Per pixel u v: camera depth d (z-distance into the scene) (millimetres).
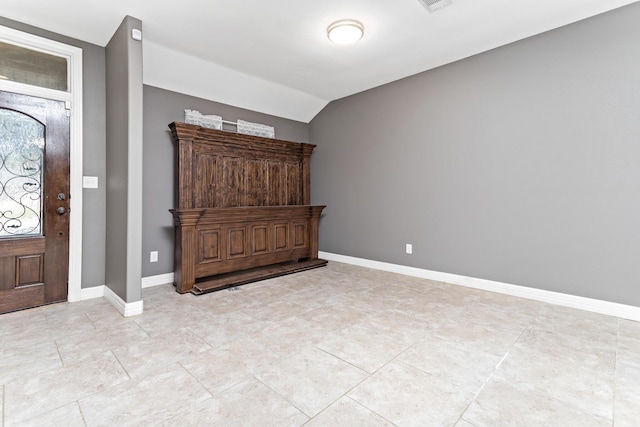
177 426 1344
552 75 2918
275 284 3615
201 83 3805
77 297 2982
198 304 2912
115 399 1521
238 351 2008
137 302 2652
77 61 2953
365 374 1756
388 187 4270
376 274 4109
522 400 1534
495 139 3289
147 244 3521
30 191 2746
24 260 2725
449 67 3623
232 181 4070
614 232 2643
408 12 2607
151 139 3545
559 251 2920
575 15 2682
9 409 1441
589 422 1378
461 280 3588
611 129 2639
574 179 2826
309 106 4961
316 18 2695
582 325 2438
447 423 1377
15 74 2678
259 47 3217
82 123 2984
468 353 1995
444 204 3713
